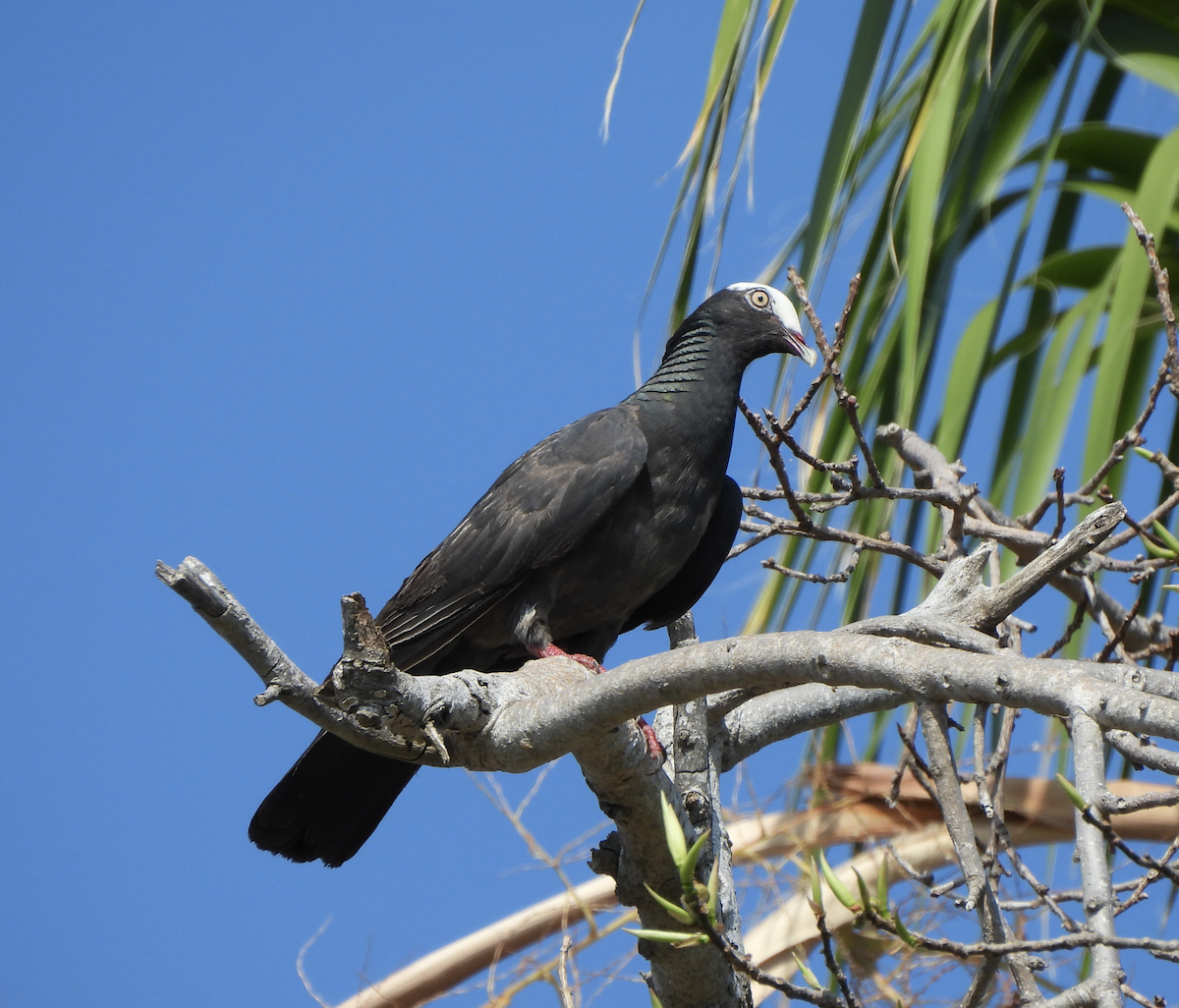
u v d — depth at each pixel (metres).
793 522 9.69
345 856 9.86
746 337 11.09
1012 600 7.64
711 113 11.45
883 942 10.02
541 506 10.34
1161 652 8.89
